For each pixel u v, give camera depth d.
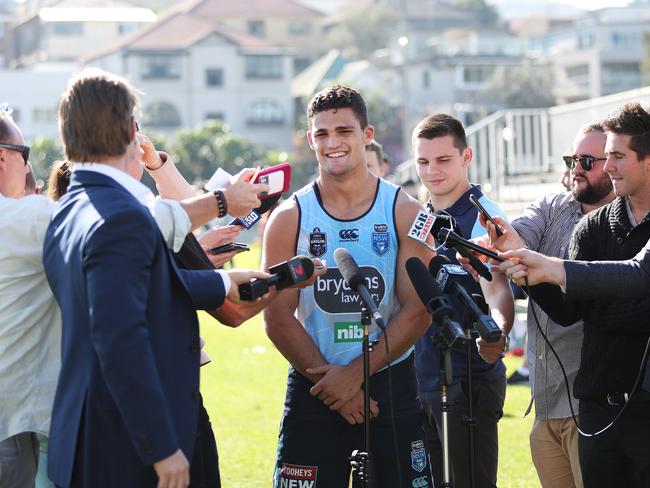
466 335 4.45
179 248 4.20
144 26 77.44
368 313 4.32
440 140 5.87
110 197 3.87
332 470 4.99
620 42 90.38
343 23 108.19
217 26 79.12
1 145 4.73
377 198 5.05
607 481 4.82
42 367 4.52
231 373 12.42
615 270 4.50
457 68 81.25
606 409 4.75
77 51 88.06
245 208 4.46
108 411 3.83
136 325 3.68
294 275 4.29
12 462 4.53
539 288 4.74
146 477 3.85
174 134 72.75
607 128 4.74
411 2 110.62
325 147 4.98
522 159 19.67
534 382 5.52
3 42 94.31
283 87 77.38
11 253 4.43
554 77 84.25
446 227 4.92
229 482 7.64
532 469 7.85
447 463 4.39
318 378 4.93
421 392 5.73
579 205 5.55
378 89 75.62
